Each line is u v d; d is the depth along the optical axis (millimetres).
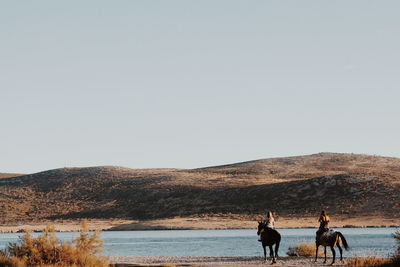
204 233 99625
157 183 184125
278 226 114125
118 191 186000
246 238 79312
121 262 38562
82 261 30594
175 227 119812
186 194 162875
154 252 55812
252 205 141250
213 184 171750
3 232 122812
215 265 35125
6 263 29281
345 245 35500
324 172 188875
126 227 122125
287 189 144000
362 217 118375
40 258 30250
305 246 45156
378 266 30047
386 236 74312
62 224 146625
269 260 38969
